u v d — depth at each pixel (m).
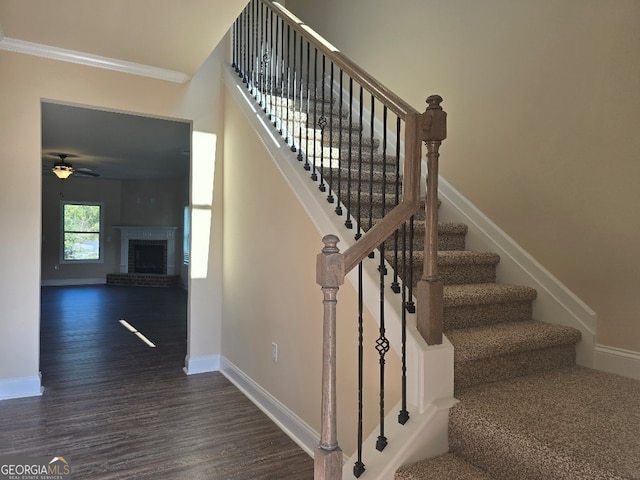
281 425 2.80
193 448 2.50
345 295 2.18
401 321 1.84
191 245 3.81
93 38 2.98
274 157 2.92
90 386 3.47
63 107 4.43
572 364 2.33
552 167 2.52
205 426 2.78
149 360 4.21
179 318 6.38
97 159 7.62
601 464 1.32
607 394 1.87
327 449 1.46
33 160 3.22
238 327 3.53
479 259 2.67
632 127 2.15
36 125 3.21
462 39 3.12
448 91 3.23
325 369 1.47
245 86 3.61
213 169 3.88
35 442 2.54
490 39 2.90
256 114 3.26
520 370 2.12
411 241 1.92
